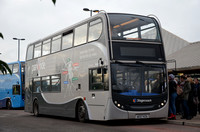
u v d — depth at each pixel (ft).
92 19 41.19
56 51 51.78
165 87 38.04
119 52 36.65
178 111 45.88
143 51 37.88
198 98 45.14
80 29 44.29
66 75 47.37
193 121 37.17
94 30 40.32
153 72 37.65
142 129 32.30
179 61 74.90
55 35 52.95
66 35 48.80
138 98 36.14
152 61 37.93
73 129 34.01
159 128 33.04
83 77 41.86
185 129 31.60
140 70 36.96
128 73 36.40
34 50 61.98
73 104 44.55
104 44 37.32
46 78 55.11
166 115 37.70
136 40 37.88
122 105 35.45
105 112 35.86
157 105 37.11
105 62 36.52
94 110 38.52
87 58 41.14
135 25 38.75
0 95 99.96
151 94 36.94
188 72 69.92
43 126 38.73
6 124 42.45
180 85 42.80
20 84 90.12
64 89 47.78
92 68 39.52
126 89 35.88
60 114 48.93
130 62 36.73
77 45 44.52
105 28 37.47
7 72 9.68
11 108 100.07
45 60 56.08
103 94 36.50
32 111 61.21
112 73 35.76
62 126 38.06
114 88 35.47
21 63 91.45
